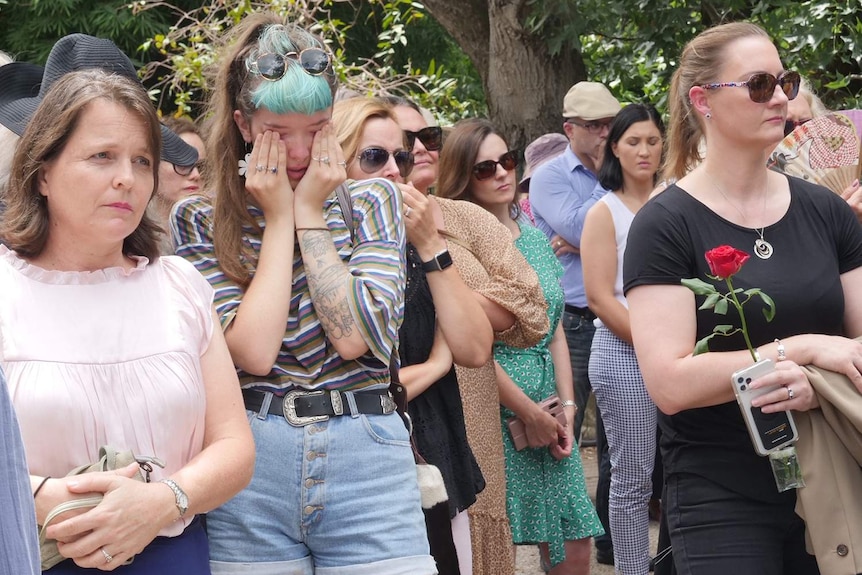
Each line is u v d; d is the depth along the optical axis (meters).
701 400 2.96
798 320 3.01
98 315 2.40
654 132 5.04
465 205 4.14
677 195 3.12
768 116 3.02
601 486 5.63
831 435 2.91
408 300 3.47
